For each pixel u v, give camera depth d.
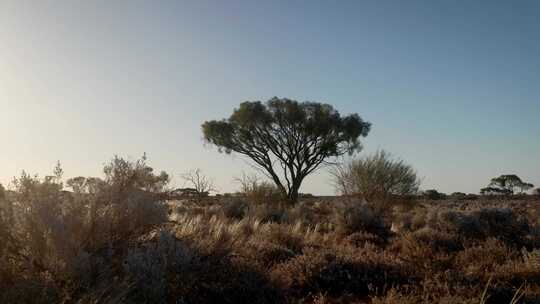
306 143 36.22
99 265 4.99
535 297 5.48
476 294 5.62
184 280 5.27
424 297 5.53
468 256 7.92
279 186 29.31
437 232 10.33
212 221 9.72
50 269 4.79
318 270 6.67
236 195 24.23
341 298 5.96
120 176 6.56
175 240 5.90
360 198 19.81
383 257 7.37
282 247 8.51
